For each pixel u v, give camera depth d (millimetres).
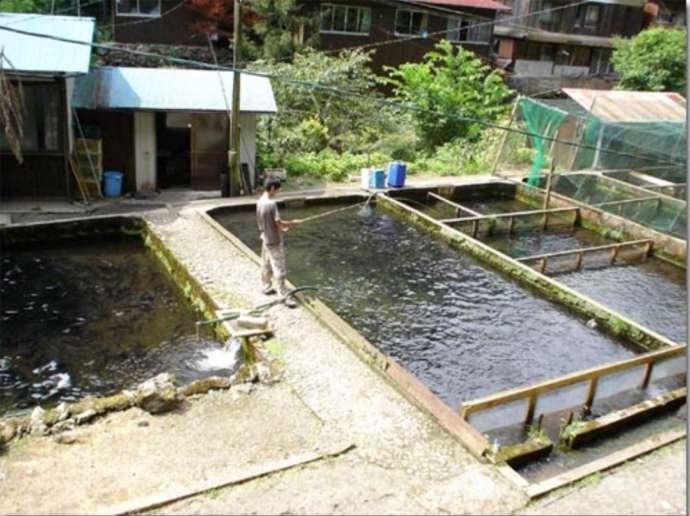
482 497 5395
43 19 12562
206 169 14695
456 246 13445
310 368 7453
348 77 20938
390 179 16641
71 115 12836
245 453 5852
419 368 8586
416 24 25391
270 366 7434
